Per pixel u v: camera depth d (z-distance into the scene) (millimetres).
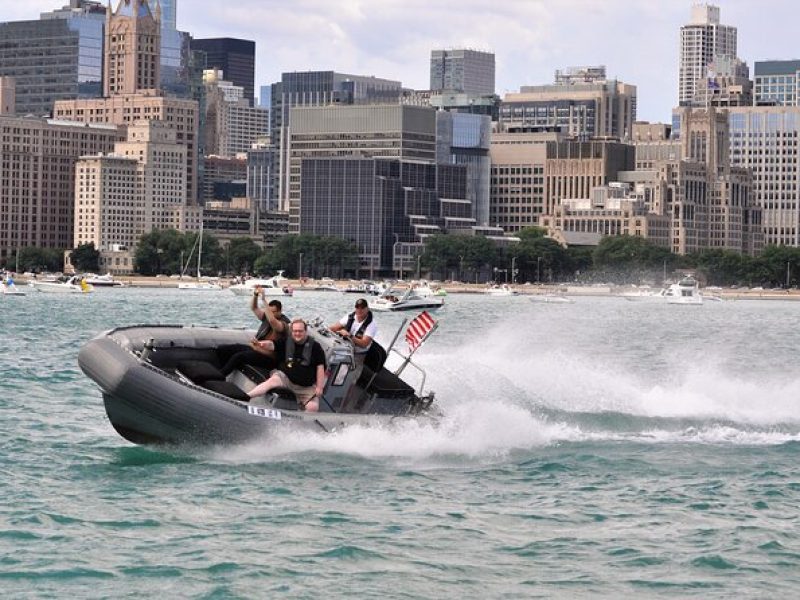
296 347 56594
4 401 74375
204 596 39531
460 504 49531
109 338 56344
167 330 58250
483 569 42344
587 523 47406
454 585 40875
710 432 62906
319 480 52125
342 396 57375
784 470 55969
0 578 40594
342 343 57031
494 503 49750
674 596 40250
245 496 49844
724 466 56531
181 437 54531
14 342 130500
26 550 43156
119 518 46906
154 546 43844
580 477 54062
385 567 42281
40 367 97312
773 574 42250
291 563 42500
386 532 45812
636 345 151000
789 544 45281
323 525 46406
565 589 40688
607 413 64875
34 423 65875
